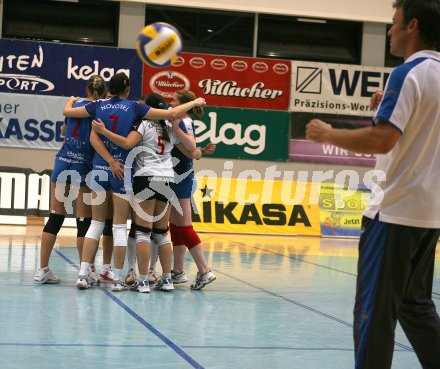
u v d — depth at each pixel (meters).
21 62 16.14
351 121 17.30
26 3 16.47
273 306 6.60
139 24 16.66
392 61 17.66
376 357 3.20
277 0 17.03
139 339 4.96
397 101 3.06
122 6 16.55
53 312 5.80
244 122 16.97
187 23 16.95
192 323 5.63
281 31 17.45
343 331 5.57
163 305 6.38
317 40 17.56
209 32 17.05
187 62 16.77
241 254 11.23
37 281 7.27
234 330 5.44
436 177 3.24
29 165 16.19
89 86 7.29
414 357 4.80
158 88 16.69
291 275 8.91
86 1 16.56
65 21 16.62
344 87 17.28
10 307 5.93
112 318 5.66
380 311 3.20
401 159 3.20
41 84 16.20
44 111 16.20
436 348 3.45
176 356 4.50
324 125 3.16
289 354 4.72
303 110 17.19
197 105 6.92
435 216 3.25
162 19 16.84
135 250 7.43
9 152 16.09
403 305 3.48
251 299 6.95
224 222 15.74
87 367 4.14
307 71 17.19
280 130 17.08
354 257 11.66
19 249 10.21
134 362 4.30
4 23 16.31
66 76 16.30
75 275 7.99
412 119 3.14
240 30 17.17
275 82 17.08
